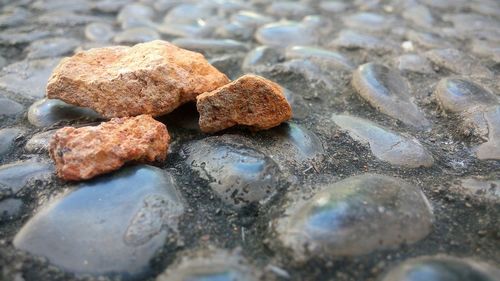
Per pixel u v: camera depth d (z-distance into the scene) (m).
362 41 0.21
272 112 0.13
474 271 0.09
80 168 0.11
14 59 0.19
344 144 0.14
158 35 0.21
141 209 0.11
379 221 0.10
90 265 0.10
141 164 0.12
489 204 0.11
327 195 0.11
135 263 0.10
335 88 0.17
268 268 0.10
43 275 0.10
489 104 0.15
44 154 0.13
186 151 0.13
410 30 0.22
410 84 0.17
